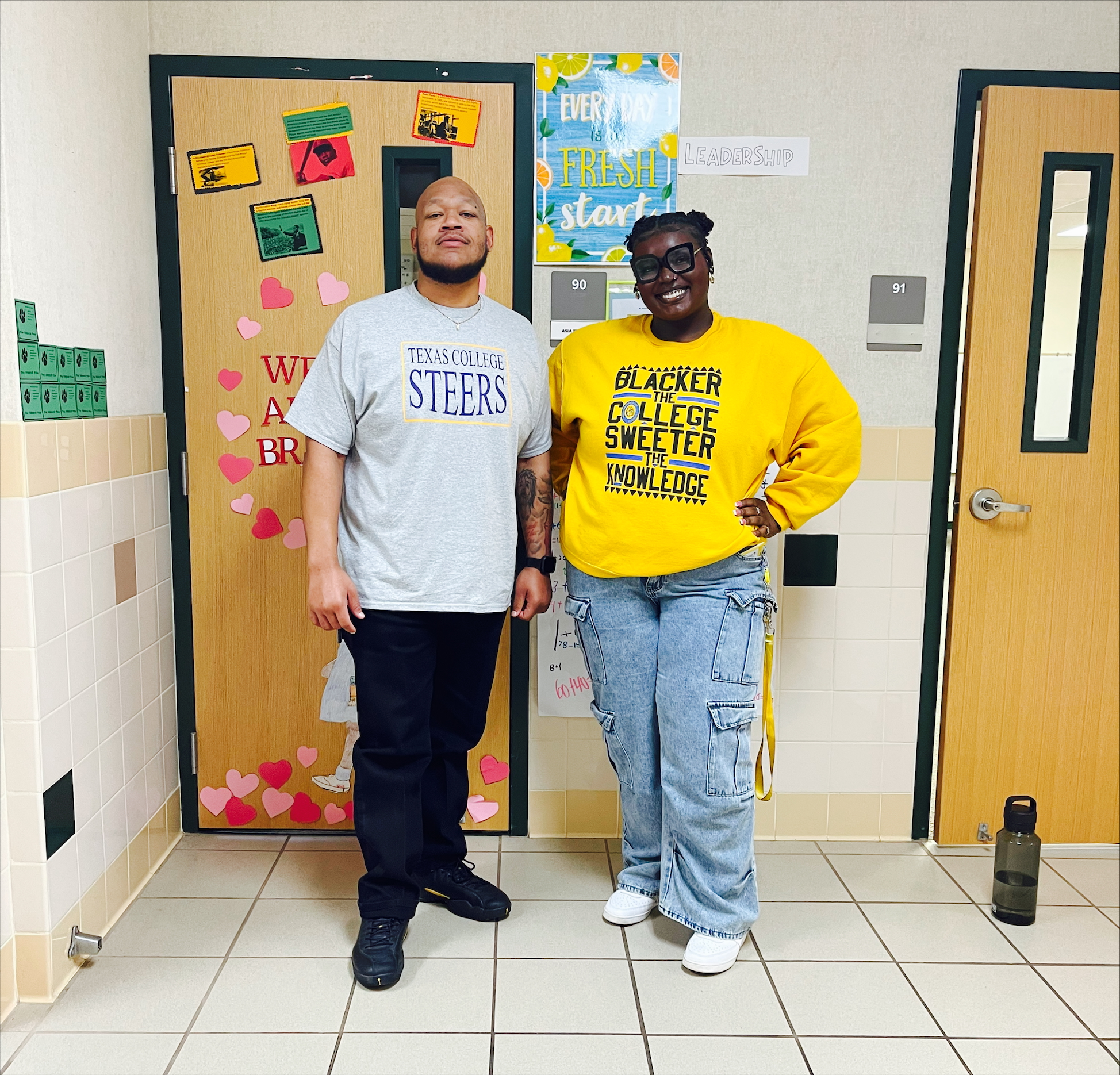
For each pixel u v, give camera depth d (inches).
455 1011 70.5
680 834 77.0
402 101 89.0
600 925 82.8
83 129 75.3
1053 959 78.3
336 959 76.5
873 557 95.7
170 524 93.8
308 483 73.4
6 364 65.2
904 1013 71.2
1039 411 97.7
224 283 91.0
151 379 89.8
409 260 92.7
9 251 64.4
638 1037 68.0
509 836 98.7
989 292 90.9
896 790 98.5
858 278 92.1
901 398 93.8
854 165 90.7
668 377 75.7
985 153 88.8
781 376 75.4
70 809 73.2
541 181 90.1
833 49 89.4
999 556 94.3
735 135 90.1
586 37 88.9
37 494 67.7
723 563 75.3
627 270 91.6
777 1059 66.0
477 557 74.2
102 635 78.7
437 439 72.6
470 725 83.1
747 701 75.3
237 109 88.7
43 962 70.4
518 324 78.4
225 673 96.1
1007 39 89.6
